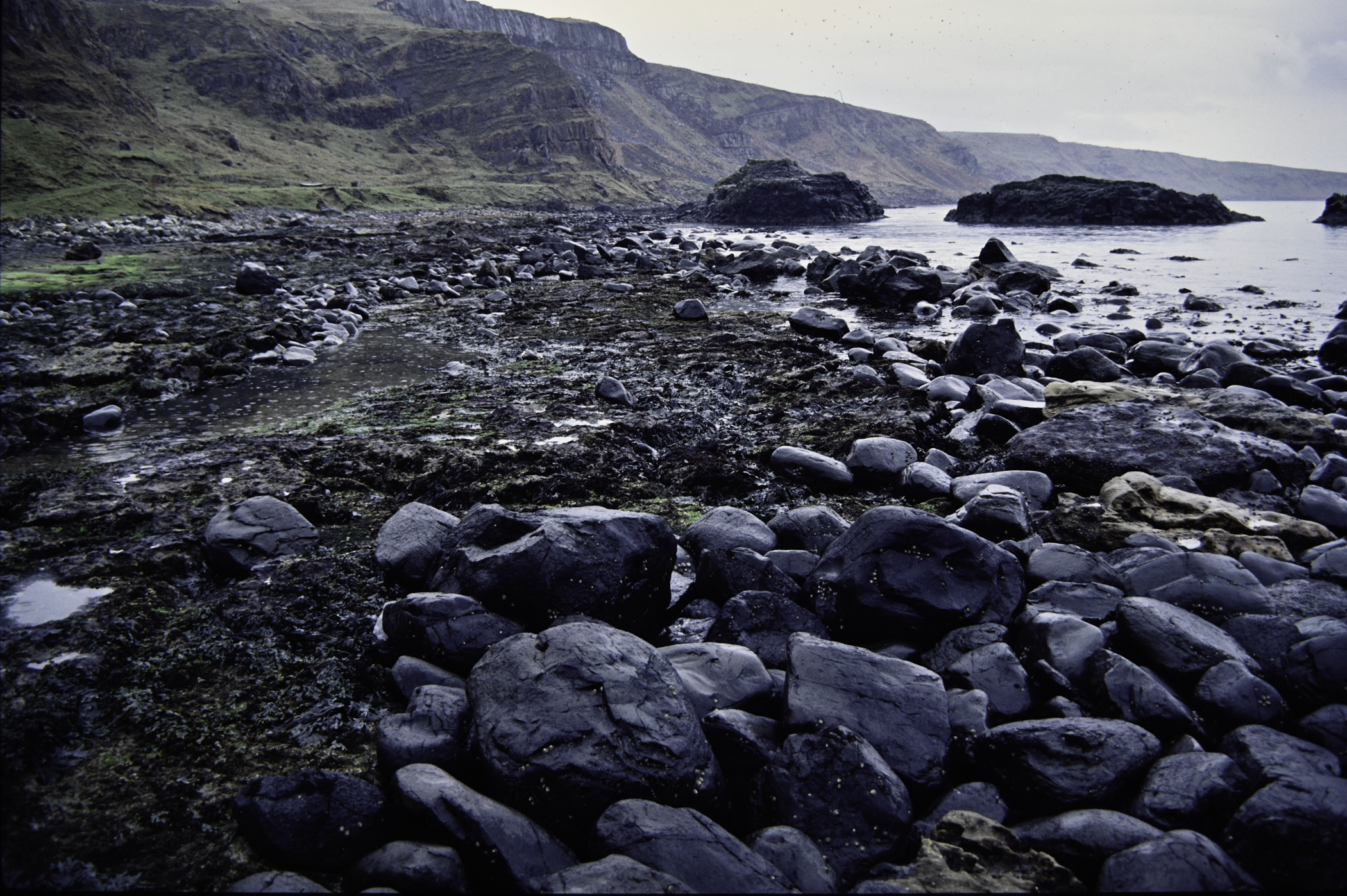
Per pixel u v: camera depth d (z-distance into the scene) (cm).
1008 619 452
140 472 715
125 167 5366
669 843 284
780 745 351
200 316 1504
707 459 756
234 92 11350
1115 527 569
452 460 732
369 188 7838
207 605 488
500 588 434
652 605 470
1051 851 303
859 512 650
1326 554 499
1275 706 369
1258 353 1214
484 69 14438
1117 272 2383
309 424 889
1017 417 845
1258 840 289
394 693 400
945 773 349
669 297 1897
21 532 577
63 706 376
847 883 295
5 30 7350
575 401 968
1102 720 356
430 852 281
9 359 1131
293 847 296
